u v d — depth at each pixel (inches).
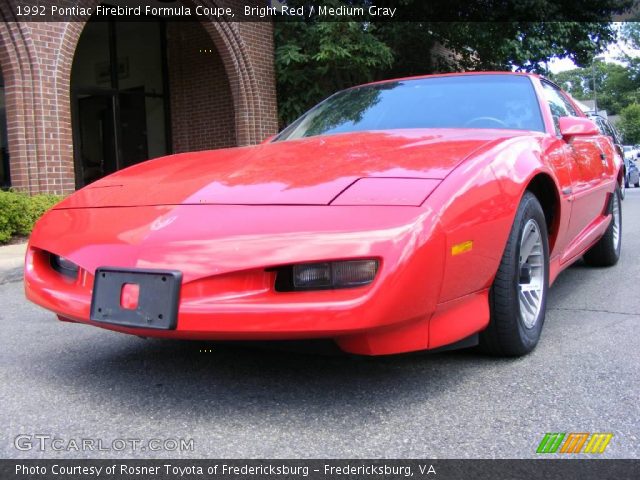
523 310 111.3
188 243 87.5
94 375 109.9
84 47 445.7
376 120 137.9
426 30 508.7
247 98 424.8
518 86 143.1
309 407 92.7
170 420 89.5
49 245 100.9
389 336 86.1
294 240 83.7
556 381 100.8
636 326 132.7
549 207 126.4
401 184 91.7
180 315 84.0
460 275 90.6
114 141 463.2
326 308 81.0
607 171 177.8
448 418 87.8
